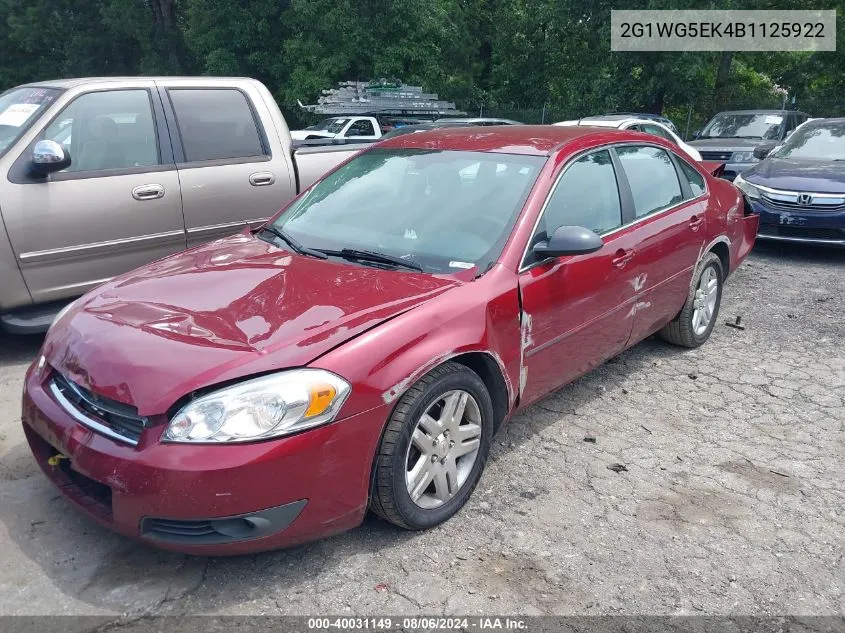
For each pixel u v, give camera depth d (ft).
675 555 9.71
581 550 9.75
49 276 15.85
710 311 17.66
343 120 61.31
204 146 18.49
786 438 13.17
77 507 8.98
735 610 8.72
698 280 16.66
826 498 11.21
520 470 11.81
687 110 78.28
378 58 80.02
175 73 97.66
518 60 96.17
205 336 8.93
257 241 12.69
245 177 19.03
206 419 8.09
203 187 18.16
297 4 77.87
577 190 12.69
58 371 9.34
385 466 9.15
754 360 16.93
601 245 11.18
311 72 80.59
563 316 11.94
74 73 102.63
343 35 78.64
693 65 67.62
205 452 8.00
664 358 16.99
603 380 15.66
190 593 8.70
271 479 8.18
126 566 9.14
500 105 97.96
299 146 20.94
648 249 14.06
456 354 9.72
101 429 8.58
